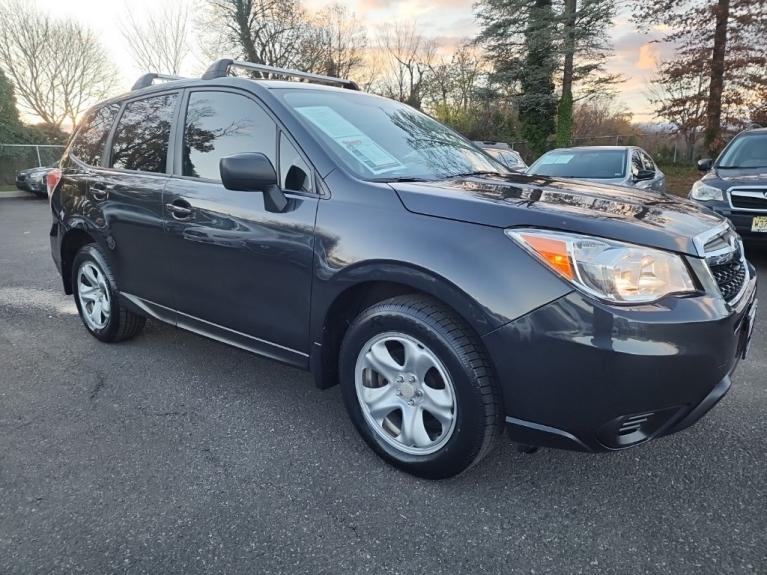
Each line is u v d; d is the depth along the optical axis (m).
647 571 1.76
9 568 1.76
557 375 1.82
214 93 2.89
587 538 1.91
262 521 2.00
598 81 21.97
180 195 2.88
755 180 5.84
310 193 2.39
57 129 29.44
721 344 1.87
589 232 1.82
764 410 2.83
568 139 22.47
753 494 2.15
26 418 2.77
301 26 27.17
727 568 1.76
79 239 3.81
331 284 2.27
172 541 1.89
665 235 1.88
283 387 3.14
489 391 1.97
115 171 3.40
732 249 2.16
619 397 1.78
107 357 3.57
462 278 1.92
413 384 2.18
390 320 2.14
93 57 30.53
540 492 2.17
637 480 2.25
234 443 2.54
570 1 21.70
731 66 16.05
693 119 17.23
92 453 2.44
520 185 2.46
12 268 6.43
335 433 2.63
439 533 1.94
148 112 3.29
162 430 2.65
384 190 2.22
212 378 3.26
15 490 2.17
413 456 2.22
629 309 1.76
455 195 2.10
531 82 22.22
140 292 3.30
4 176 20.05
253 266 2.57
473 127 26.73
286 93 2.72
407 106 3.43
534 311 1.82
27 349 3.72
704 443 2.52
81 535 1.92
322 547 1.87
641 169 7.55
